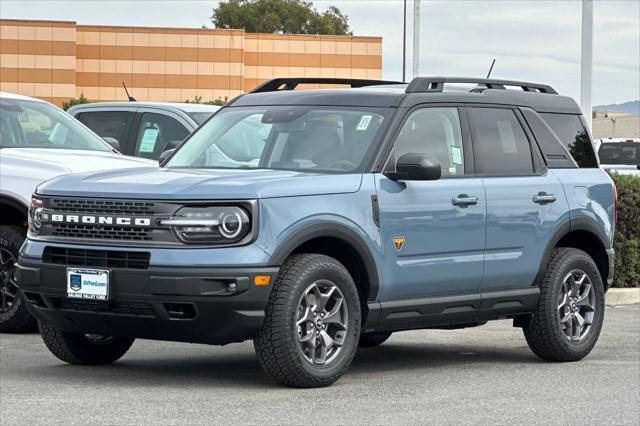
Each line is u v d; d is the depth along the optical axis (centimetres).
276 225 843
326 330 879
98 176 905
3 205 1219
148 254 839
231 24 10600
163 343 1120
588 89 2061
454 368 1012
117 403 802
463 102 1009
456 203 964
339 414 784
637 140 3378
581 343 1068
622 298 1593
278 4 10619
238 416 767
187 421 748
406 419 775
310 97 985
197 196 838
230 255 829
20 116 1318
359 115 954
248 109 1002
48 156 1233
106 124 1602
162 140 1564
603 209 1105
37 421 743
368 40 8125
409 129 957
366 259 901
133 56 7869
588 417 803
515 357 1090
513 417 795
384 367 1012
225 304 828
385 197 916
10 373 930
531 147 1054
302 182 871
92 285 854
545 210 1041
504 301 1012
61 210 880
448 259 962
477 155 1002
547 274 1046
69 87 7644
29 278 885
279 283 850
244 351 1075
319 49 8106
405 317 939
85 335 965
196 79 7919
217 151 973
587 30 2056
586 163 1109
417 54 2477
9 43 7588
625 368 1026
